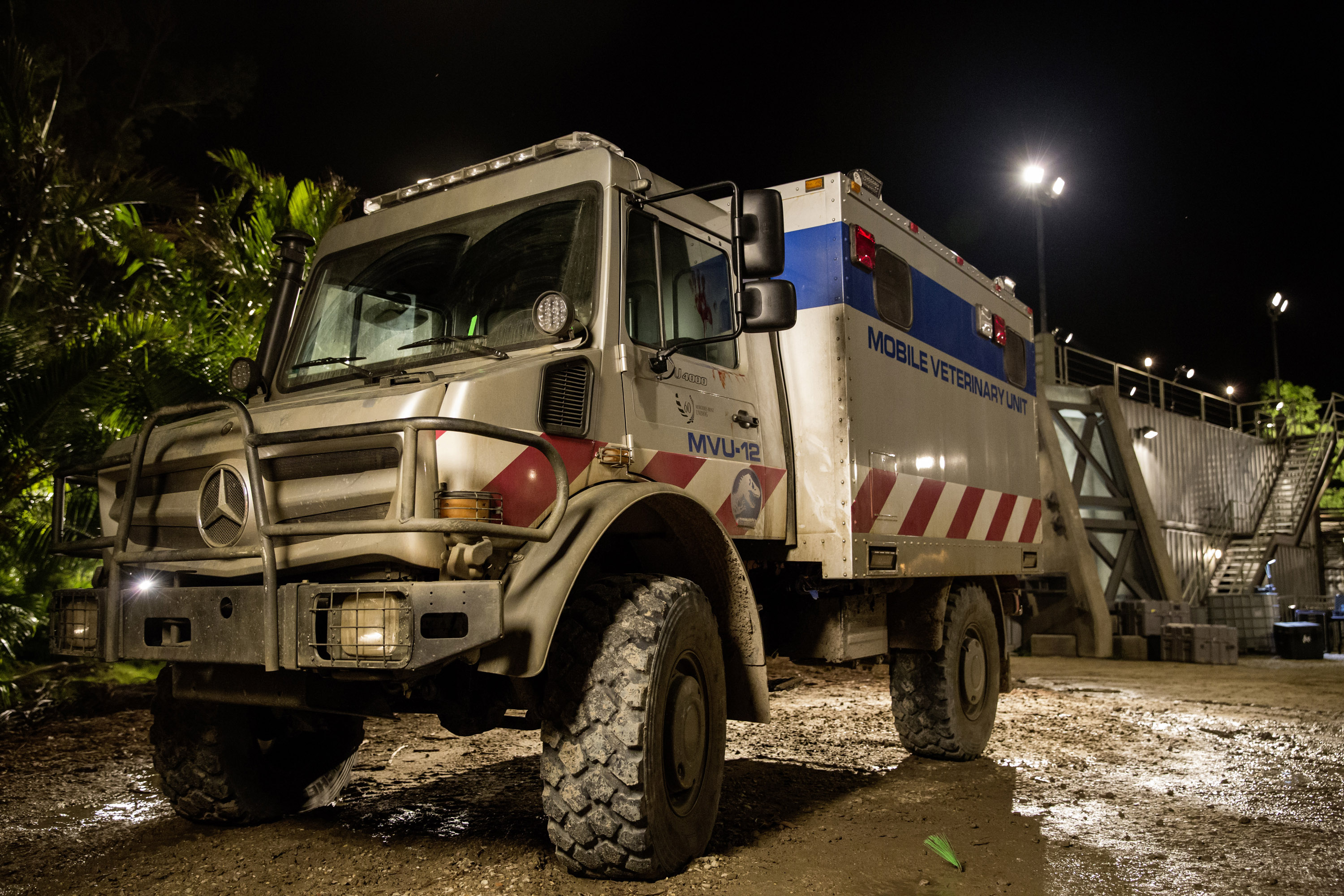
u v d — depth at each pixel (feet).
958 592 22.34
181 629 12.71
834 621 18.95
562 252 14.21
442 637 11.12
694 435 14.94
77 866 13.43
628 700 12.08
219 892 12.36
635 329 14.19
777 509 16.87
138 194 35.81
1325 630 59.16
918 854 14.30
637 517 13.97
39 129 34.50
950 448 21.67
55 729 24.14
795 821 16.11
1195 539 74.54
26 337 28.89
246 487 12.39
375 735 23.47
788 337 18.07
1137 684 40.96
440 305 14.90
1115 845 14.93
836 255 17.87
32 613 28.66
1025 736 25.39
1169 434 73.56
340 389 14.44
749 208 13.97
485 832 14.90
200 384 32.17
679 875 12.87
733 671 14.79
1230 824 16.24
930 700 21.26
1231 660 50.55
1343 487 97.35
